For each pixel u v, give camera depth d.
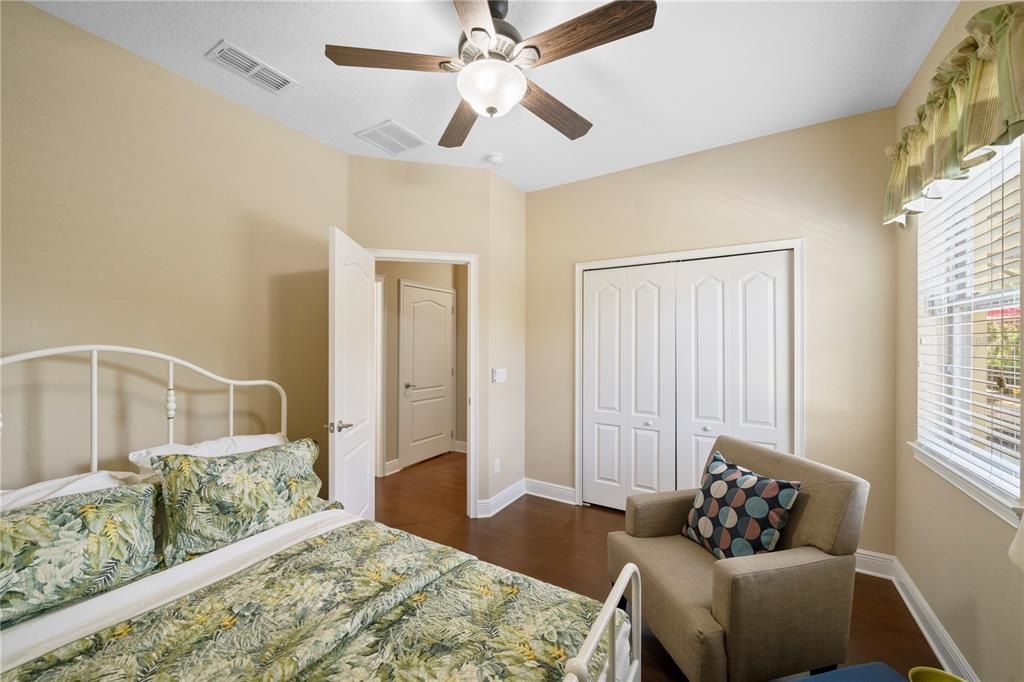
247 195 2.43
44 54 1.72
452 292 5.30
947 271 1.86
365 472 2.78
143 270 2.01
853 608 2.10
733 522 1.76
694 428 3.02
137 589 1.30
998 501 1.34
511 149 2.98
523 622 1.16
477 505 3.28
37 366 1.70
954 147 1.46
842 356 2.53
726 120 2.57
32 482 1.67
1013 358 1.38
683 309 3.06
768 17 1.74
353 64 1.61
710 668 1.39
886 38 1.86
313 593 1.27
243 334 2.41
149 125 2.03
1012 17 1.11
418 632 1.12
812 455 2.60
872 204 2.46
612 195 3.36
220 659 1.01
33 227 1.69
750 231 2.81
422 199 3.20
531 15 1.75
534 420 3.73
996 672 1.38
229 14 1.74
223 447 2.00
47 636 1.10
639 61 2.02
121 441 1.93
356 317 2.63
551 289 3.65
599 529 3.03
